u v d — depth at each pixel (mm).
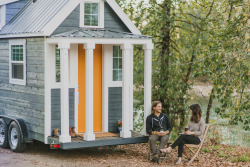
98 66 10273
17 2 11727
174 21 14109
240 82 9125
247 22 9820
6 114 11102
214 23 13211
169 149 8477
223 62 9297
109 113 10336
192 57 13562
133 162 8703
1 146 10523
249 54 9070
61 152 10016
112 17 10297
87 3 9953
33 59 9680
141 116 15391
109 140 9164
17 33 10133
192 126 8633
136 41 9570
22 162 8633
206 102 17031
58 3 9977
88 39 8867
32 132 9781
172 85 13727
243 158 8766
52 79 9281
